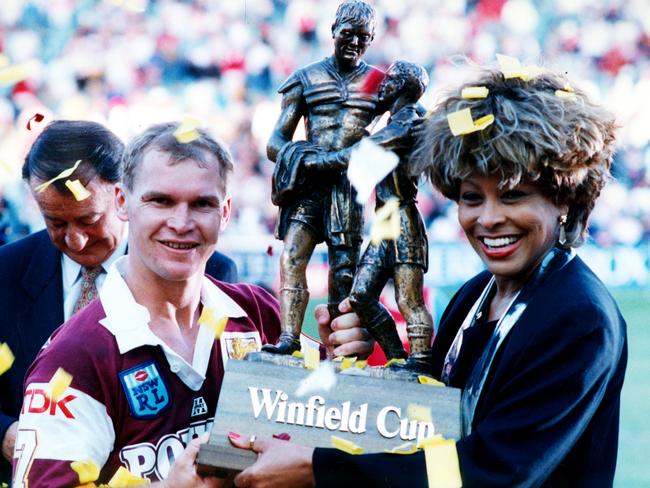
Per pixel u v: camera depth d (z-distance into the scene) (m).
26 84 9.84
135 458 2.04
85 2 10.63
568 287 1.84
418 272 2.00
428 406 1.86
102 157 2.50
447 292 8.49
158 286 2.14
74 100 9.95
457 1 10.83
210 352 2.19
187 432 2.10
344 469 1.76
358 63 2.08
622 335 1.88
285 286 2.06
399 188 2.00
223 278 2.83
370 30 2.04
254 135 10.05
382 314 2.01
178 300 2.16
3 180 7.43
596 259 9.33
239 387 1.92
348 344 2.09
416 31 10.77
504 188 1.81
